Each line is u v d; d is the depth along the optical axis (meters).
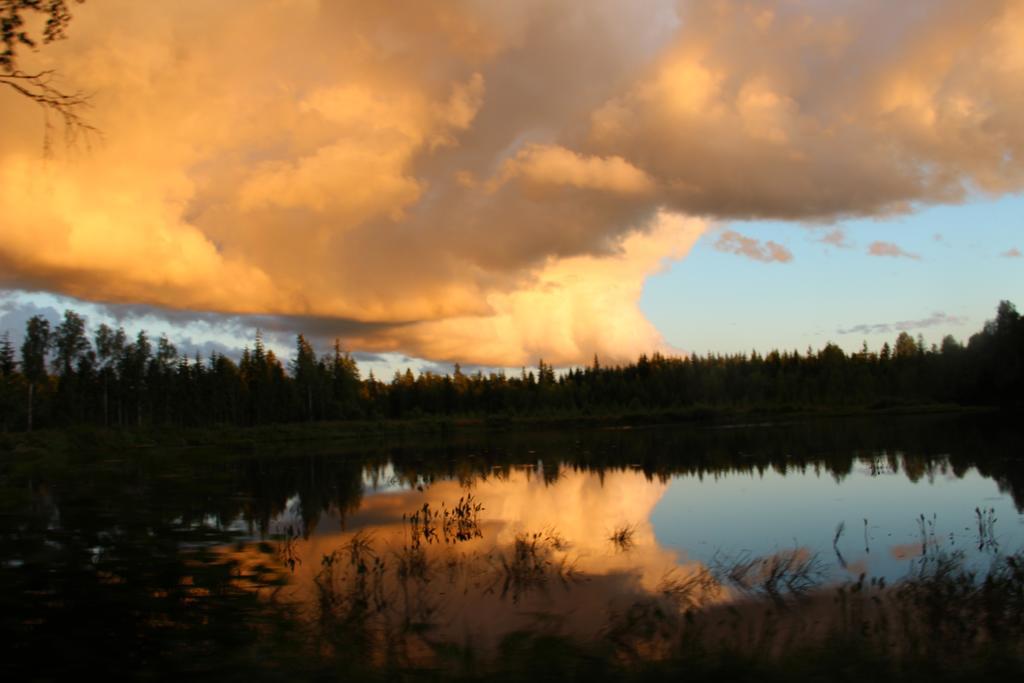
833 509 19.94
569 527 18.47
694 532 17.44
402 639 9.69
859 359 125.94
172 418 98.88
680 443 49.56
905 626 9.49
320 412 109.25
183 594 11.78
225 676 8.24
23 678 8.00
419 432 89.00
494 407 126.44
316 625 10.27
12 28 7.64
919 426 57.38
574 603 11.43
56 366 93.06
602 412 109.81
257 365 107.19
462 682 8.02
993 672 7.79
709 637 9.48
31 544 16.53
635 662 8.57
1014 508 19.11
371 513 22.16
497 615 10.81
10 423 81.38
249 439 77.50
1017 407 85.56
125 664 8.54
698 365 125.00
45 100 7.93
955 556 13.34
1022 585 11.02
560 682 7.96
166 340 101.88
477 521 19.58
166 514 22.34
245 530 19.12
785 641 9.15
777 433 56.81
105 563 14.26
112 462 48.12
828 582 12.15
